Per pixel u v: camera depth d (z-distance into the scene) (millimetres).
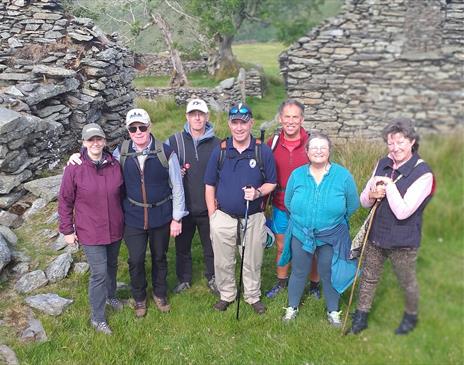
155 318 3600
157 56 22891
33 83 6980
